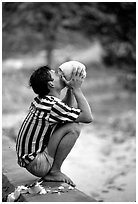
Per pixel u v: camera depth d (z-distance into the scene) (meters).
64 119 3.51
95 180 6.30
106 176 6.51
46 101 3.53
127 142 8.86
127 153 7.96
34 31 12.84
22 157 3.58
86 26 11.18
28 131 3.57
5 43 12.95
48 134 3.56
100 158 7.67
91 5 9.68
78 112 3.52
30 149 3.55
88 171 6.79
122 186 5.97
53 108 3.50
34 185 3.60
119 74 13.54
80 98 3.55
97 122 10.99
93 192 5.74
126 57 11.12
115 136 9.44
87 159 7.55
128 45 10.00
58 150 3.60
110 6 8.77
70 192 3.49
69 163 7.24
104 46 12.67
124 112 11.98
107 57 16.48
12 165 4.34
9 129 8.14
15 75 14.02
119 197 5.47
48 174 3.68
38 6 11.38
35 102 3.63
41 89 3.57
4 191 3.84
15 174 4.05
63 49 17.53
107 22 9.46
